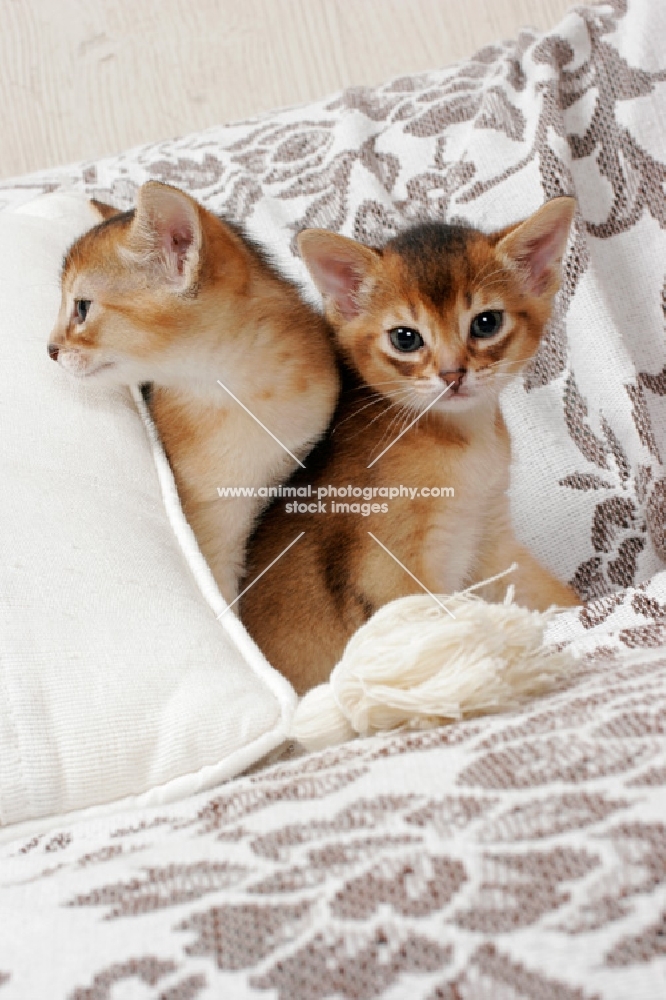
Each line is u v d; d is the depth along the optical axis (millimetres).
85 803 783
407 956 432
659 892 430
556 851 476
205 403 1050
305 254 1026
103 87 2248
